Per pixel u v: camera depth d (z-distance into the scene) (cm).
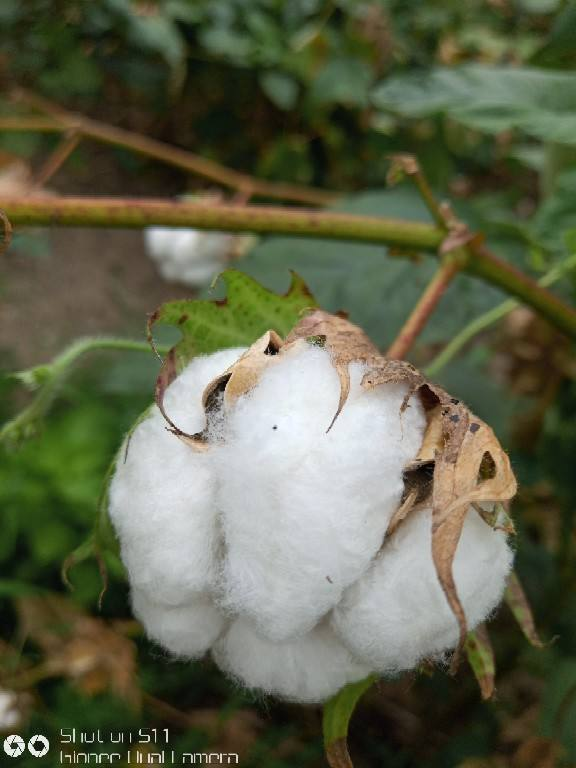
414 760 37
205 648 19
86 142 82
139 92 76
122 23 63
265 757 36
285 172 77
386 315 35
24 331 64
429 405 17
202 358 19
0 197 23
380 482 16
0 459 43
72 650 38
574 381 43
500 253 36
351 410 17
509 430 42
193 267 50
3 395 50
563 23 29
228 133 82
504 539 18
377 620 17
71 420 45
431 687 39
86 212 23
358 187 80
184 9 68
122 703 38
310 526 16
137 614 19
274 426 17
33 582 43
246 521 16
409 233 26
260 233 25
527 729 35
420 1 73
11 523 42
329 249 36
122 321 67
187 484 17
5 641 41
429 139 72
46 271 70
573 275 30
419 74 32
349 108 76
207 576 18
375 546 17
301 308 20
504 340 45
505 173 80
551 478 42
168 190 81
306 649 18
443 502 16
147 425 18
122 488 18
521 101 30
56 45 63
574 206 33
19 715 37
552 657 34
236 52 70
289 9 72
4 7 60
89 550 20
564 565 40
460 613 16
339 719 19
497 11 74
